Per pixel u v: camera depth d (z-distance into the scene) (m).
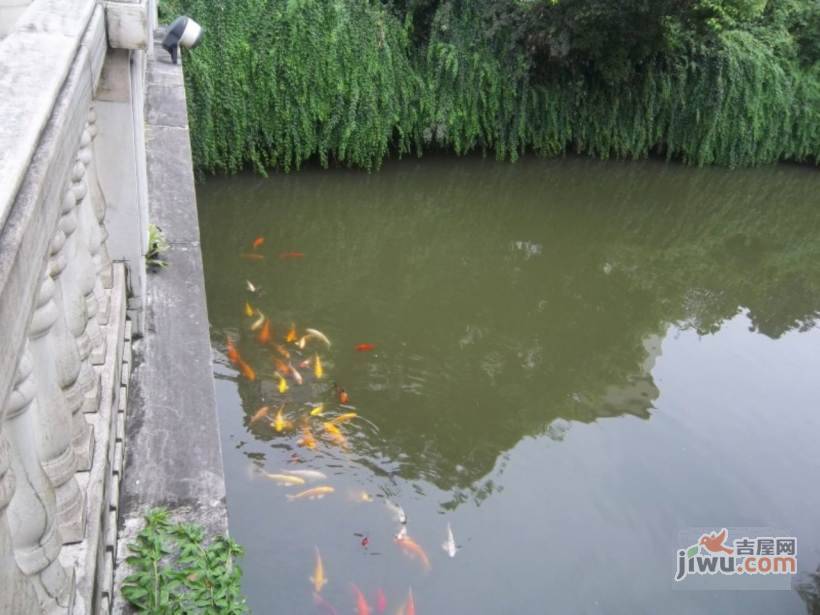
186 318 4.11
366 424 6.99
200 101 11.49
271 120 12.35
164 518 2.80
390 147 14.88
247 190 12.90
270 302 9.38
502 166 15.60
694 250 13.52
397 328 9.09
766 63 16.98
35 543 1.68
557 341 9.34
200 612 2.52
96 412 2.66
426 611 5.06
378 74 12.86
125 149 3.67
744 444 7.56
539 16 14.20
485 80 14.33
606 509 6.38
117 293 3.55
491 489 6.39
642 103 16.47
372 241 12.18
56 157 1.56
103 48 3.04
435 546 5.64
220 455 3.18
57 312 1.87
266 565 5.18
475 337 9.16
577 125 16.31
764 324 10.66
